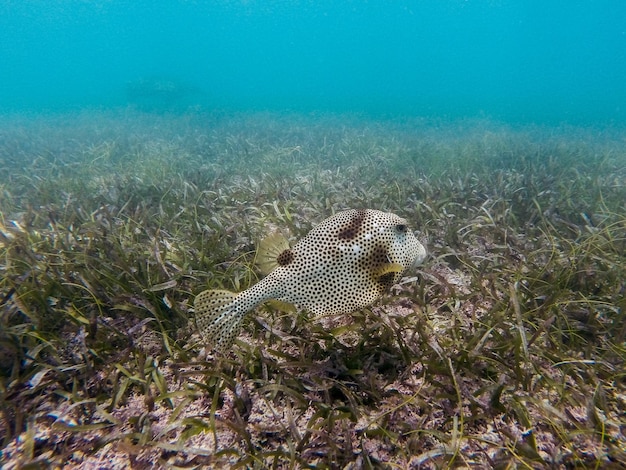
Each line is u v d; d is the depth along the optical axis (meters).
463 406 0.45
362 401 0.45
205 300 0.46
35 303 0.57
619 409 0.45
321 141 2.43
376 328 0.52
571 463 0.39
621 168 1.67
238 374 0.48
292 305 0.45
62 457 0.39
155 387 0.47
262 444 0.41
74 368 0.47
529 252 0.76
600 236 0.78
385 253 0.45
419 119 4.18
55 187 1.29
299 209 1.02
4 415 0.42
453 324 0.56
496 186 1.25
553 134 3.04
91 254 0.69
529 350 0.51
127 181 1.31
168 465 0.39
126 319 0.57
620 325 0.56
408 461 0.39
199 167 1.69
